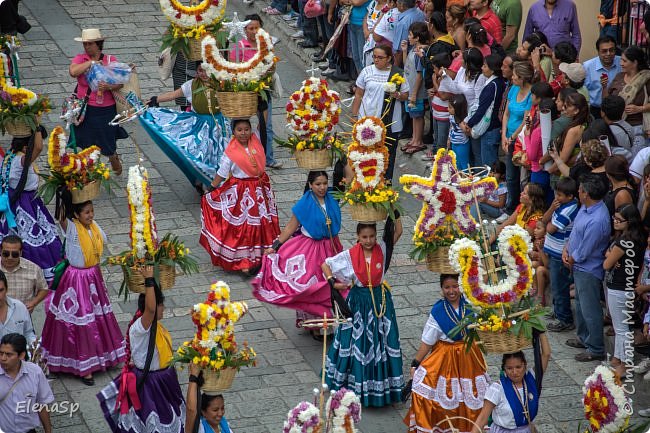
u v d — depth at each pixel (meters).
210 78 28.61
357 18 38.34
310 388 25.34
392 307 24.58
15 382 22.27
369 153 24.16
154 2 48.94
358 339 24.34
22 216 28.53
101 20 46.72
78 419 24.28
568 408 24.56
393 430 23.97
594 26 34.75
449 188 22.73
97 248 25.48
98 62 33.56
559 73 30.28
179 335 27.23
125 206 33.69
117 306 28.45
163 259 22.09
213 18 30.17
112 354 25.86
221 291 20.69
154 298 21.72
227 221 29.91
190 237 32.03
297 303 26.53
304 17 42.72
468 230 23.02
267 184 30.22
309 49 42.91
